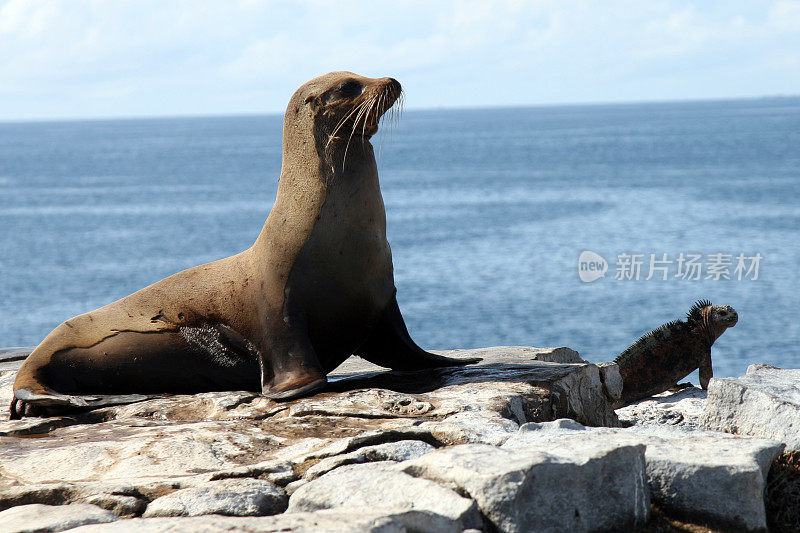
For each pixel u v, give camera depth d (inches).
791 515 508.1
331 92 768.3
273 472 520.4
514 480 430.3
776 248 3873.0
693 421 1019.9
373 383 787.4
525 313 2893.7
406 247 4554.6
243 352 795.4
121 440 602.5
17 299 3452.3
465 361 856.9
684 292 3083.2
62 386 807.7
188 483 508.1
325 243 761.0
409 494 440.5
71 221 6220.5
